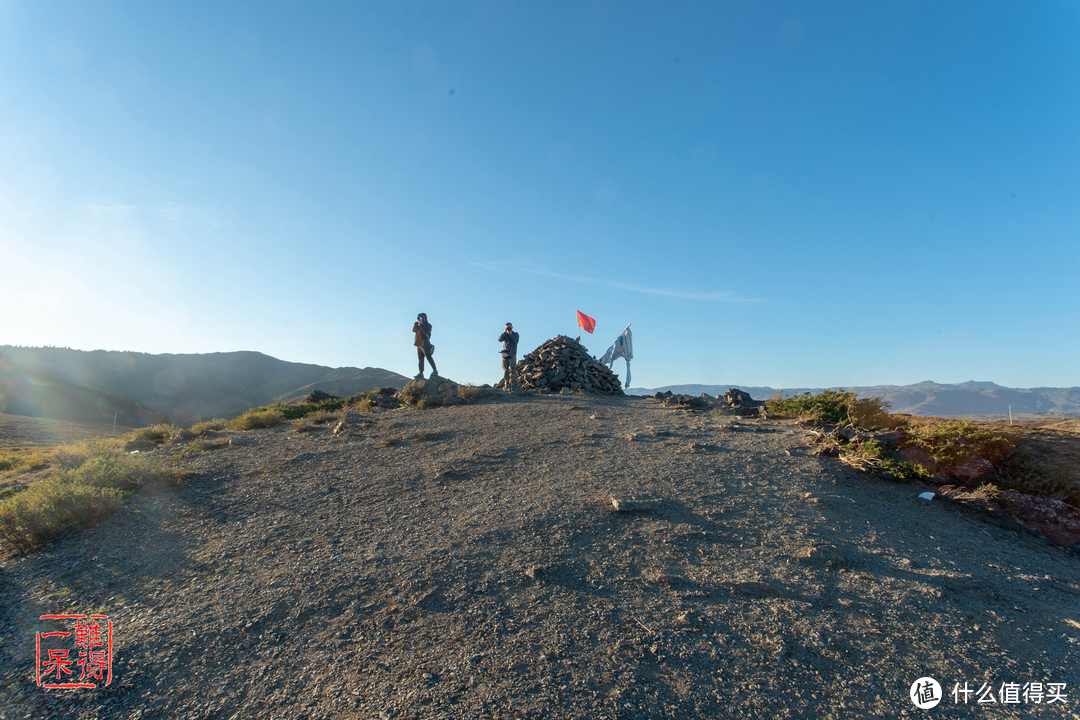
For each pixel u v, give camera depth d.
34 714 3.49
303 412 16.52
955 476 7.57
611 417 11.87
